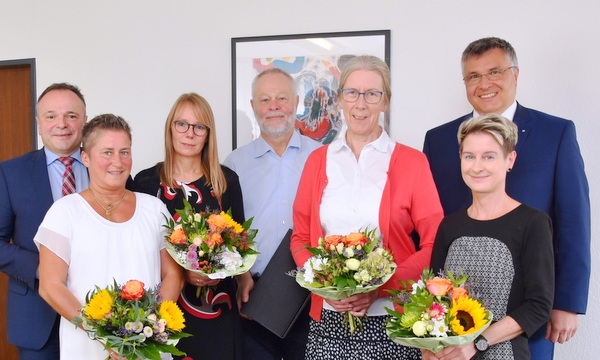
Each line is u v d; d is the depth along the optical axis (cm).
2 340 425
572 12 326
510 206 208
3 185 259
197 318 258
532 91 334
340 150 253
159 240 243
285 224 307
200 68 377
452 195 283
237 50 369
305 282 225
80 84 395
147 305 202
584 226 252
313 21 361
